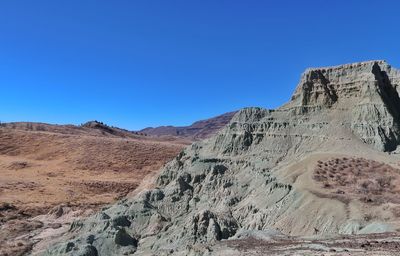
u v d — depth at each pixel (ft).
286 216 190.39
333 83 295.28
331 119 277.23
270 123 292.61
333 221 171.94
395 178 204.33
